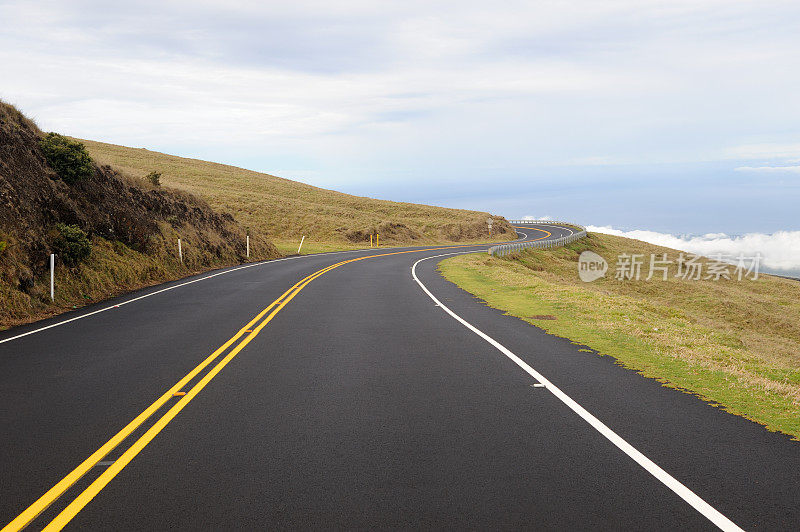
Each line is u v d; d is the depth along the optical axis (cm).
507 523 371
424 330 1161
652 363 882
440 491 418
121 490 422
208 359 885
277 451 500
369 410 624
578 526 367
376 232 6150
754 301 4181
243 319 1296
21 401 662
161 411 621
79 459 484
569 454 494
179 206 3105
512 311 1469
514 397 679
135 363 861
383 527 366
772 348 2541
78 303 1633
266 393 693
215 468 462
